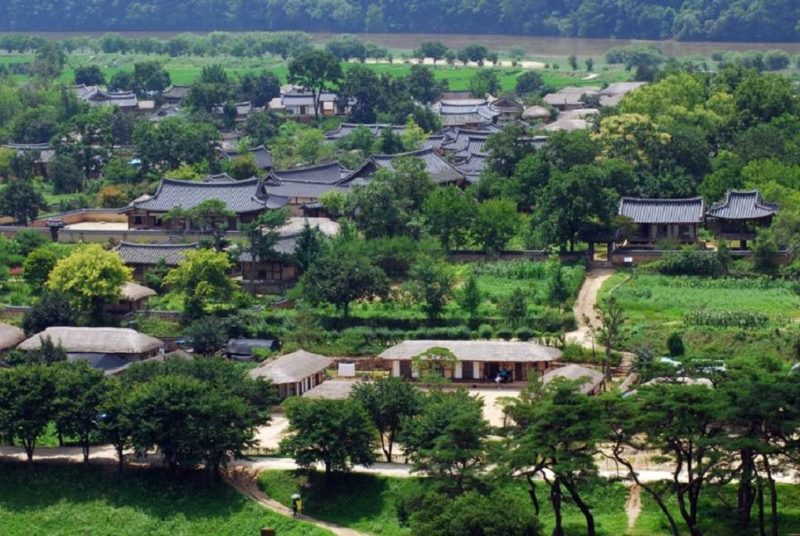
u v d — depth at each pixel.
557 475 199.75
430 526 191.38
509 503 194.00
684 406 198.75
